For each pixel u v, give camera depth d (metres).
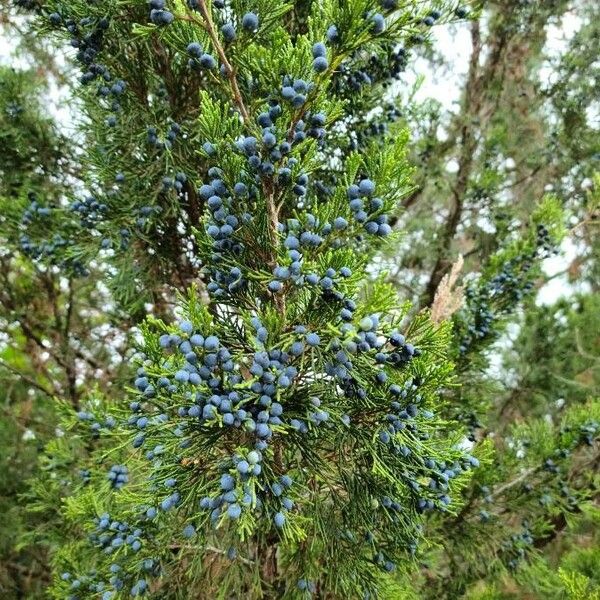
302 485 2.42
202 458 2.25
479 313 4.47
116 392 5.84
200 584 2.96
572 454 4.43
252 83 2.30
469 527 4.04
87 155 3.99
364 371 2.16
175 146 3.44
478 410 4.51
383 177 1.99
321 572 2.95
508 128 7.22
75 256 3.70
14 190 4.73
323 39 2.07
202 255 2.27
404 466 2.26
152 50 3.36
